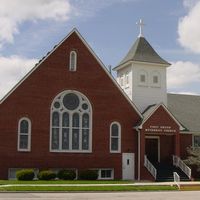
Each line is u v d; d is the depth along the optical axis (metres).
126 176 46.53
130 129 47.38
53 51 45.34
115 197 27.48
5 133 42.66
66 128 45.06
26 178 40.44
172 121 47.47
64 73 45.47
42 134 43.94
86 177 43.22
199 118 53.44
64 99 45.31
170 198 27.31
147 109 49.78
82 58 46.38
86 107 46.12
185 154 50.16
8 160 42.50
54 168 44.09
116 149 46.72
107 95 46.91
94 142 45.88
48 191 30.88
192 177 46.72
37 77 44.41
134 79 51.75
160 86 52.69
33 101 43.97
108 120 46.69
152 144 49.72
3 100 42.94
